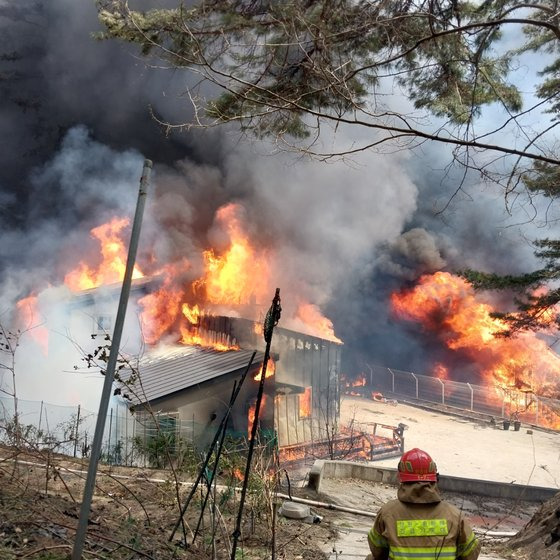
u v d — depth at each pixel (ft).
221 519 18.26
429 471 11.29
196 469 25.76
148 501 23.86
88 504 11.38
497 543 31.81
